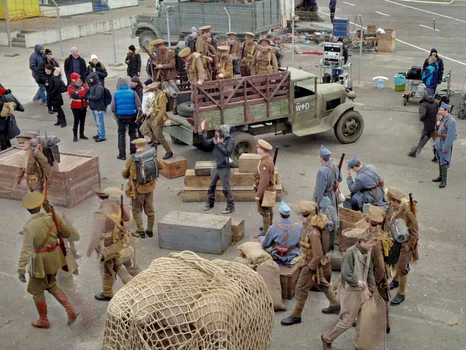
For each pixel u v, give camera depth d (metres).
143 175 9.31
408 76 17.27
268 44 14.12
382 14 34.94
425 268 8.91
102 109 14.38
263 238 8.54
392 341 7.28
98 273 8.91
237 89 12.45
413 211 7.58
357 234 6.56
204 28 14.55
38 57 17.73
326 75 18.23
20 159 11.53
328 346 6.91
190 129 12.40
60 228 7.33
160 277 5.41
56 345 7.34
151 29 25.17
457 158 13.31
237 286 5.46
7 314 7.98
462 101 15.95
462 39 27.59
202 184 11.29
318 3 39.59
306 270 7.34
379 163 13.01
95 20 31.12
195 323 4.97
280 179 12.20
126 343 5.06
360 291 6.64
